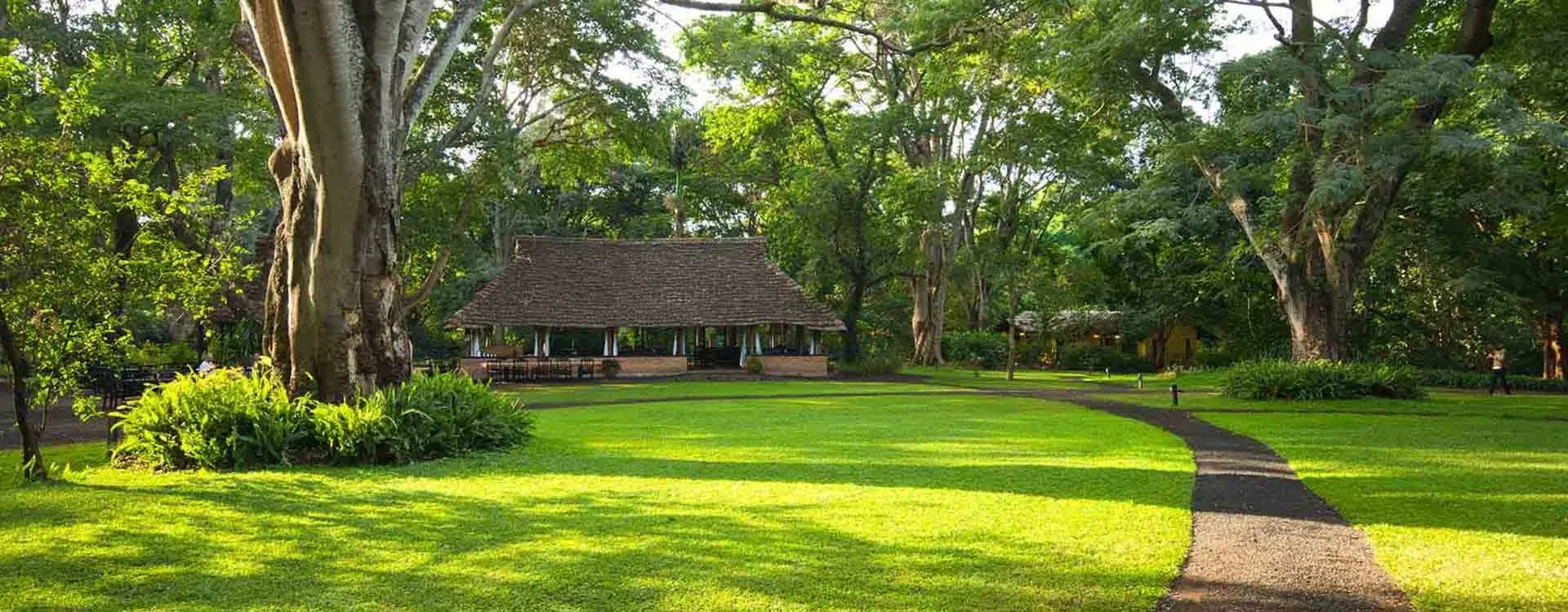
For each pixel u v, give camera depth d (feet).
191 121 85.71
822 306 133.39
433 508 27.86
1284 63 66.03
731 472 35.06
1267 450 41.86
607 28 97.25
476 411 42.55
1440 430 50.75
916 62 119.75
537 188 173.78
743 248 138.00
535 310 126.41
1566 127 61.98
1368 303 120.06
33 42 79.51
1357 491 30.53
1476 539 23.66
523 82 104.01
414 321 133.69
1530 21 69.21
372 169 40.09
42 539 24.07
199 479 33.68
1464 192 84.43
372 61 39.55
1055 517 26.17
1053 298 128.57
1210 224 113.70
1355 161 67.36
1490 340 120.88
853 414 64.44
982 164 120.47
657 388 103.81
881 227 137.39
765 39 132.57
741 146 145.48
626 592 19.24
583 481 32.96
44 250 33.14
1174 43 72.33
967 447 43.27
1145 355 175.94
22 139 33.32
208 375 40.27
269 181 97.35
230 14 84.02
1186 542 23.34
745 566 21.06
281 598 19.01
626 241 137.80
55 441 50.55
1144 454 40.50
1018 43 83.30
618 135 104.58
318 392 40.52
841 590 19.24
